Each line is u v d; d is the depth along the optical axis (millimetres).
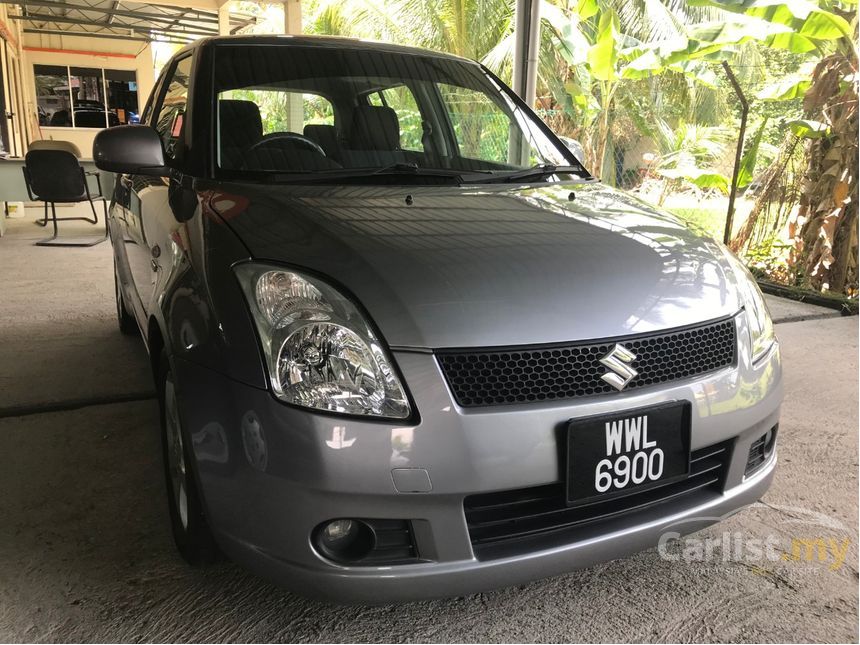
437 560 1369
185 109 2273
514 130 2605
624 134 10367
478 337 1371
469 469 1332
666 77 9406
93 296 4730
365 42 2645
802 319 4773
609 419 1427
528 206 1928
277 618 1624
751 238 6145
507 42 8570
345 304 1386
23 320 4070
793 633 1640
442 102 2518
